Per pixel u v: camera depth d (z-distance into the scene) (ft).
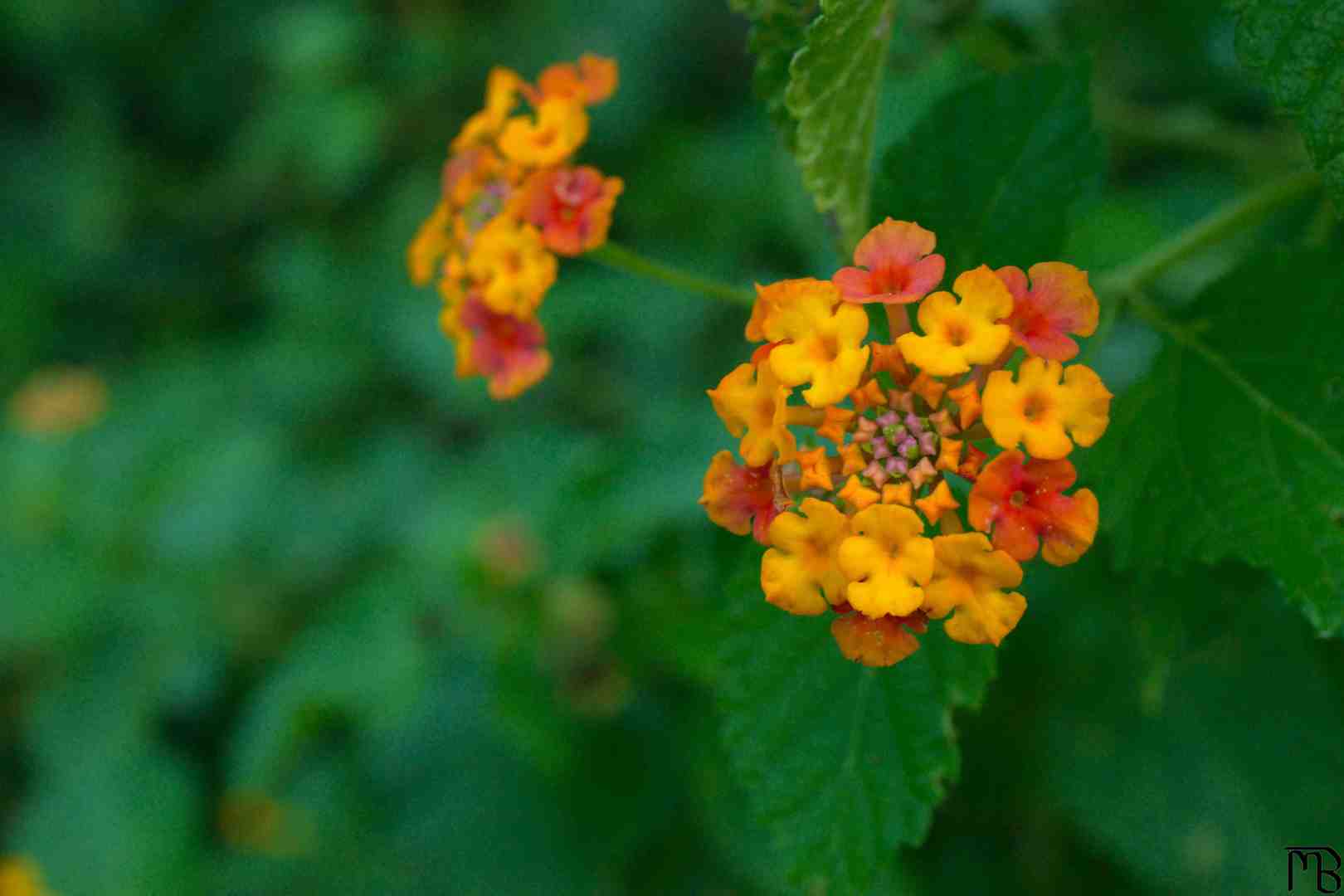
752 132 2.00
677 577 1.02
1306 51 0.67
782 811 0.74
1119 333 1.19
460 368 0.80
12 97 2.83
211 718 1.80
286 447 1.82
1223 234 0.80
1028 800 0.97
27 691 1.82
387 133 2.38
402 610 1.39
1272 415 0.74
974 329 0.66
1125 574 0.87
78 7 2.63
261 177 2.56
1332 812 0.92
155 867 1.60
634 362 1.81
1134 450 0.76
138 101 2.80
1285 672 0.92
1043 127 0.76
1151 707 0.81
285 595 1.73
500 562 1.12
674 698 1.16
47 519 1.71
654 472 0.98
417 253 0.81
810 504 0.65
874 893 0.96
